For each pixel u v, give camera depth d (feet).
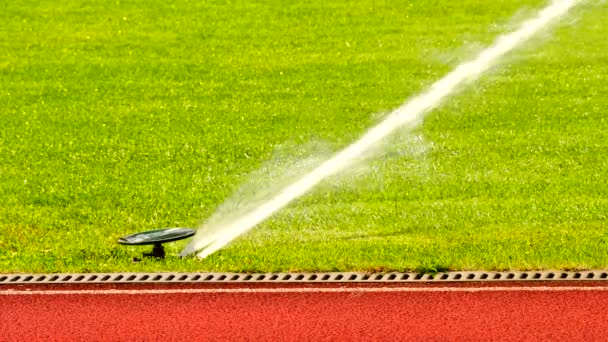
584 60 108.27
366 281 52.60
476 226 61.41
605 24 122.01
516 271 53.42
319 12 133.90
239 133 87.20
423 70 107.76
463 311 48.47
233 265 55.36
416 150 79.87
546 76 102.68
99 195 70.69
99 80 107.65
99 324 48.34
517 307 48.73
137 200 69.46
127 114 94.43
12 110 96.68
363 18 130.62
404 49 116.47
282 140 85.05
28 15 135.54
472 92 97.76
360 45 118.73
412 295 50.60
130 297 51.47
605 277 52.29
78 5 140.15
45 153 82.28
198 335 46.75
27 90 104.32
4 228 64.08
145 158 80.28
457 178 71.82
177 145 83.71
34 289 52.90
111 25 130.82
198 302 50.57
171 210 67.15
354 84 103.45
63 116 94.27
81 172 76.79
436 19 128.98
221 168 77.41
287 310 49.24
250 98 99.35
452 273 53.42
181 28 128.57
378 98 98.02
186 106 96.84
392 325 47.16
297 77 106.73
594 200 65.72
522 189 68.80
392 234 60.54
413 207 65.62
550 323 46.88
